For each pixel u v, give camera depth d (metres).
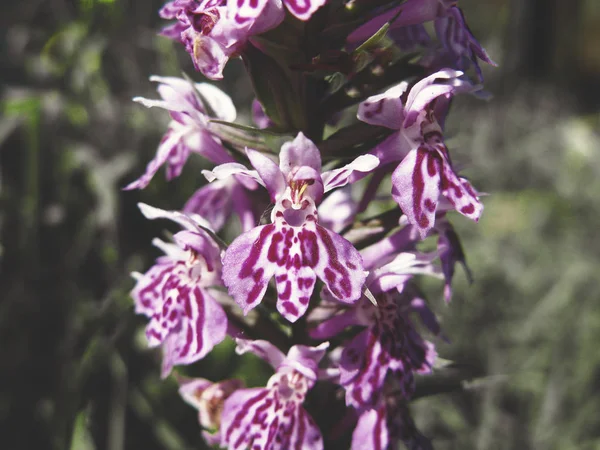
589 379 0.19
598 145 0.33
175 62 0.18
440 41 0.10
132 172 0.19
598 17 0.51
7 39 0.21
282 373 0.10
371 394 0.10
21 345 0.17
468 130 0.33
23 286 0.17
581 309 0.20
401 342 0.10
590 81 0.50
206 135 0.10
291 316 0.09
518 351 0.20
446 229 0.10
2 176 0.19
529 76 0.47
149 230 0.19
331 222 0.11
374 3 0.10
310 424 0.10
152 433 0.17
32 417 0.16
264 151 0.10
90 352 0.15
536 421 0.18
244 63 0.10
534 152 0.33
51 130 0.19
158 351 0.17
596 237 0.25
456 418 0.18
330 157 0.10
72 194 0.19
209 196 0.11
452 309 0.21
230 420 0.10
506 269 0.22
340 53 0.09
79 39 0.19
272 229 0.09
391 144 0.10
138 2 0.21
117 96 0.20
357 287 0.09
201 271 0.10
